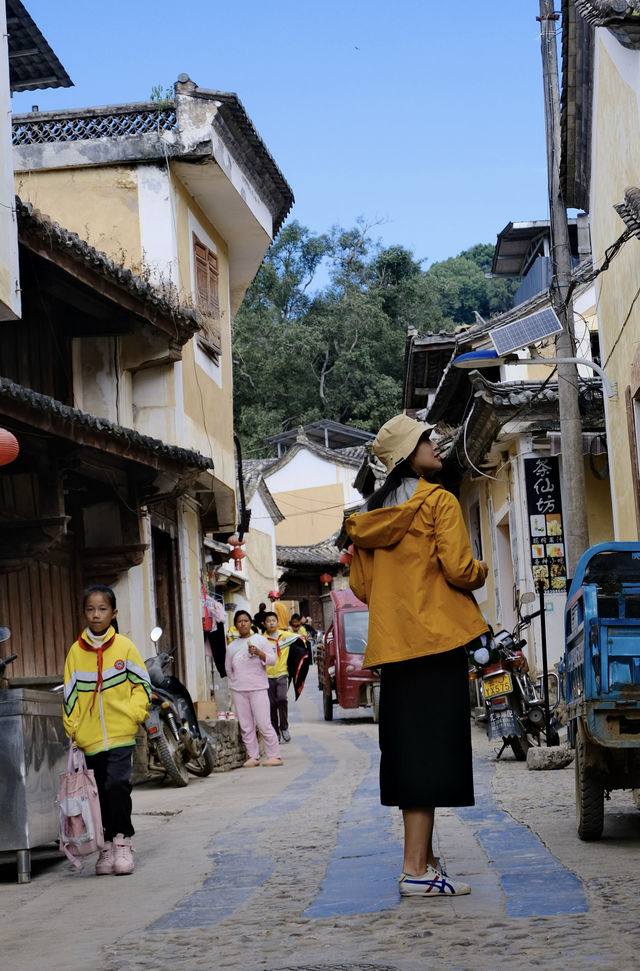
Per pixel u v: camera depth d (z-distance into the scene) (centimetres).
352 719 2581
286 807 957
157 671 1295
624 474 1255
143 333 1444
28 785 707
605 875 530
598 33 1153
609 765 635
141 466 1337
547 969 379
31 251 1081
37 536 1116
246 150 1716
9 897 650
